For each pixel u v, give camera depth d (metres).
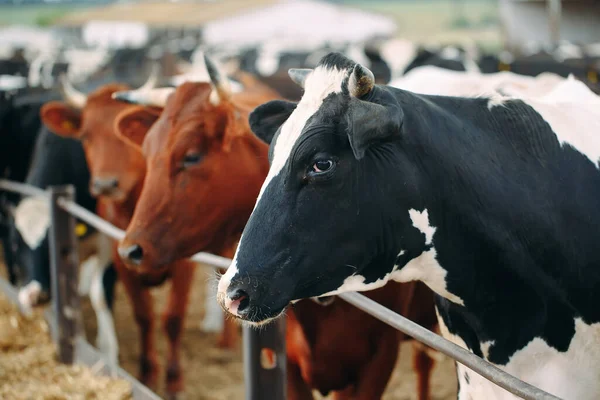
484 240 2.10
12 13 98.44
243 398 4.82
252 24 44.81
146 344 4.96
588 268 2.19
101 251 5.19
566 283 2.17
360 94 1.98
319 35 45.75
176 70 16.14
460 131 2.13
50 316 4.92
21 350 4.70
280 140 2.04
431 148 2.06
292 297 2.02
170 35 43.81
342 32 46.47
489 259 2.12
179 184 3.12
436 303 2.44
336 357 3.22
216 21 44.38
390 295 3.11
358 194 1.99
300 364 3.30
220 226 3.21
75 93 5.24
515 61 10.77
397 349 3.24
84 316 6.35
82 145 5.42
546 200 2.14
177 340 4.82
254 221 2.02
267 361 2.81
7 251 6.72
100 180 4.43
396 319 2.21
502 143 2.18
